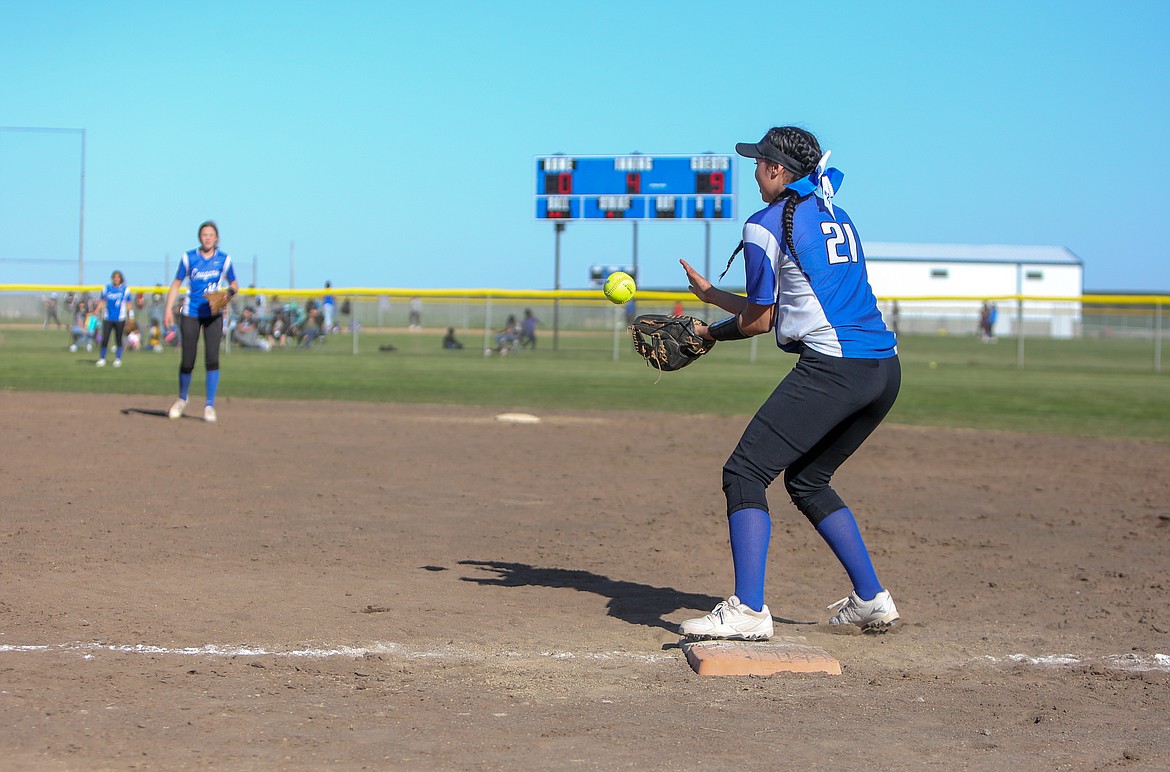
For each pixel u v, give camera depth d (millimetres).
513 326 38469
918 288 77938
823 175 5160
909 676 4703
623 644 5133
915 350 45750
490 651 4926
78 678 4301
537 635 5230
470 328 53000
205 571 6285
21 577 5926
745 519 5133
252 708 4012
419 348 41156
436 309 53188
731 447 12883
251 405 16891
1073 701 4336
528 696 4281
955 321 64812
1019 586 6492
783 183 5168
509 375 25797
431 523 8070
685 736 3809
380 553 6992
